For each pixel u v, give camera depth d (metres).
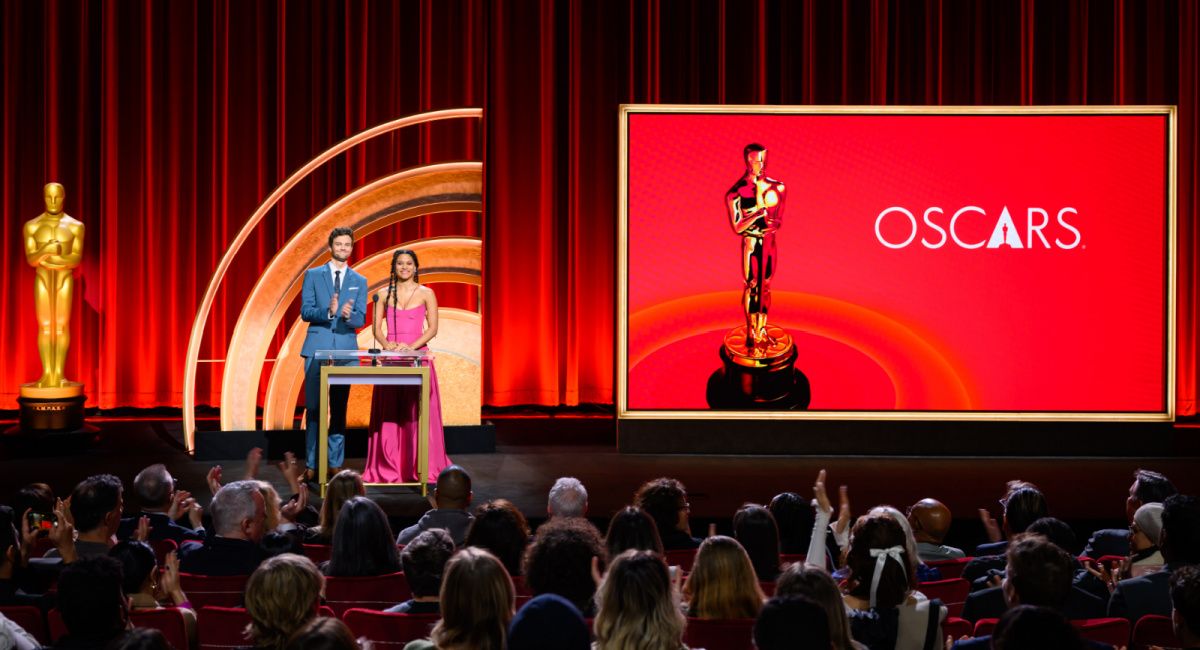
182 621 3.10
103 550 4.07
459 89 10.33
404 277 7.13
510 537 3.71
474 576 2.60
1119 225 8.20
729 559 2.99
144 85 10.04
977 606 3.58
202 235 10.24
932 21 10.41
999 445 8.29
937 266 8.23
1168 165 8.16
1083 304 8.22
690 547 4.37
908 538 3.27
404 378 6.68
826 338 8.28
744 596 2.98
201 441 7.96
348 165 10.20
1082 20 10.32
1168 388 8.23
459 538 4.58
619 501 6.83
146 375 10.12
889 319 8.27
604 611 2.54
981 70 10.37
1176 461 8.16
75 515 4.05
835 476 7.59
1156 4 10.29
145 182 10.08
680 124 8.21
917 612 3.07
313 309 7.27
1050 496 7.03
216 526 4.05
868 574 3.15
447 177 8.57
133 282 10.16
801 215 8.23
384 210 8.49
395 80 10.25
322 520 4.64
